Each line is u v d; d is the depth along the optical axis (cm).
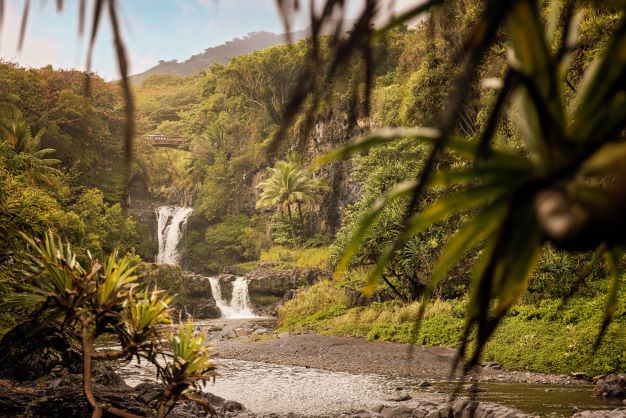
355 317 2406
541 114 62
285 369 1697
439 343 1819
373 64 60
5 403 586
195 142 6750
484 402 1010
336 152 66
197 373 478
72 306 441
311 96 61
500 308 65
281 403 1186
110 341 1977
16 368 798
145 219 5528
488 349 1555
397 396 1217
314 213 5434
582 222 51
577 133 62
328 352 1888
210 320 3900
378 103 3044
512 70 63
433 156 62
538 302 1700
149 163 5950
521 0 62
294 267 4703
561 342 1460
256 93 5944
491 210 65
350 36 59
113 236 4075
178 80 9088
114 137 4709
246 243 5766
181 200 6359
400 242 66
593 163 55
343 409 1116
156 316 459
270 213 5916
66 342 855
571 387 1235
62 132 4388
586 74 66
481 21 55
